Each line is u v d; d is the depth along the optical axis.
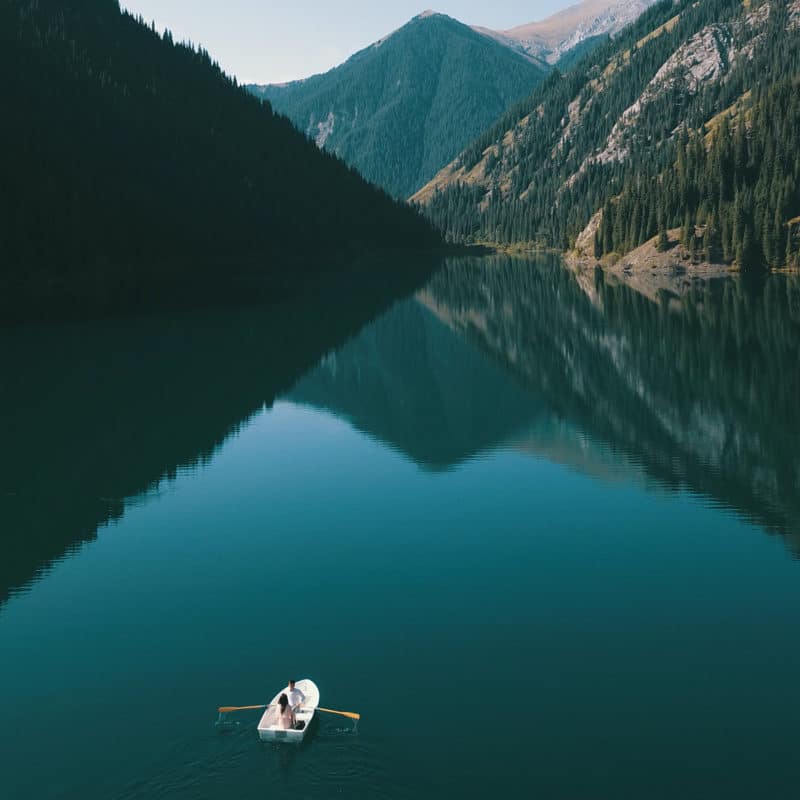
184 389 66.38
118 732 20.36
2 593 29.81
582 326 99.06
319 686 22.59
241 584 30.27
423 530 35.88
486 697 21.91
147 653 24.91
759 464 44.06
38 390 64.81
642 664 23.72
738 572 30.41
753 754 19.28
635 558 31.98
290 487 42.44
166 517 38.09
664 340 85.25
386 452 48.97
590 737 20.00
